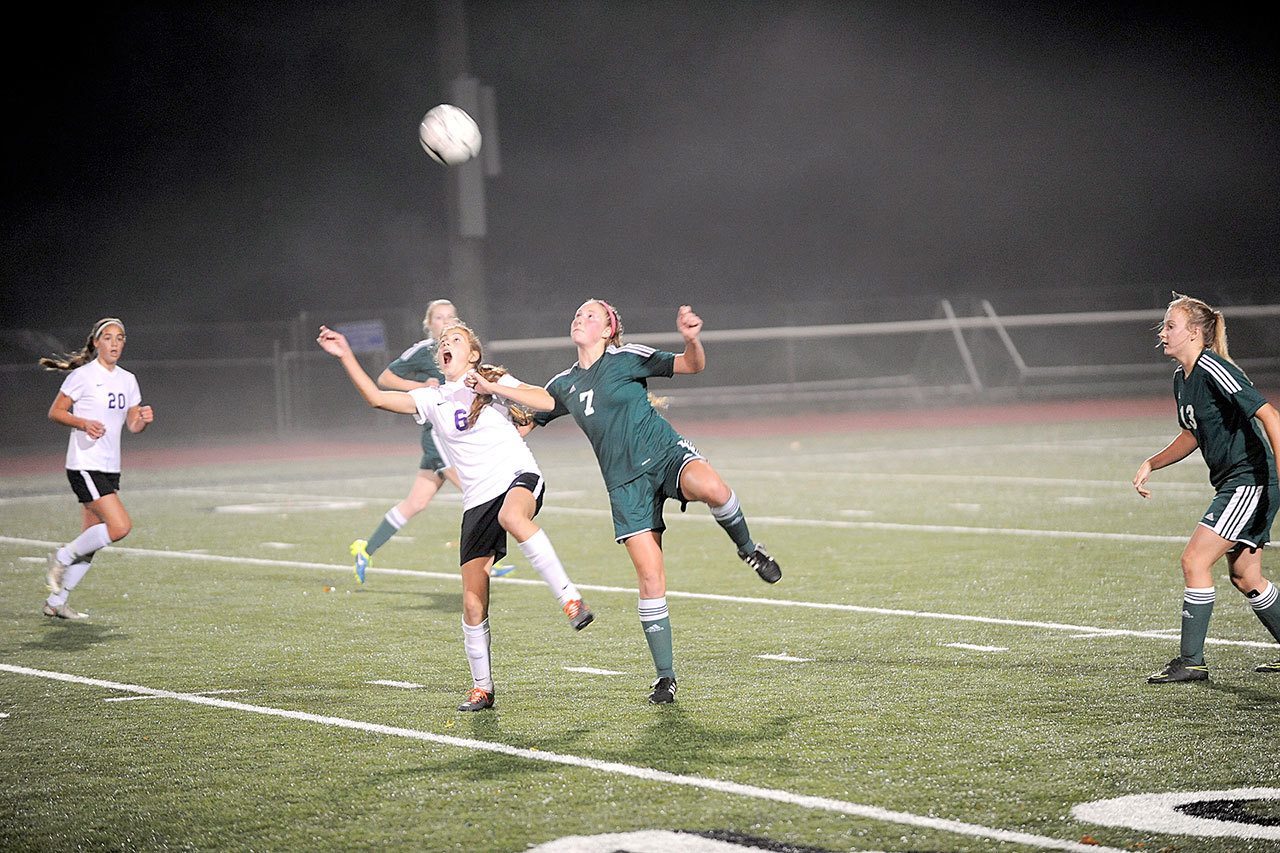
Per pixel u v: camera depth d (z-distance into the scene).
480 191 71.12
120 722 19.83
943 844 13.95
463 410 20.11
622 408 20.41
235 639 26.14
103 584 33.16
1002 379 116.62
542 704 20.45
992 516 43.31
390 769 17.12
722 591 30.80
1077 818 14.70
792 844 14.05
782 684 21.47
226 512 49.97
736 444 79.44
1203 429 20.95
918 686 21.14
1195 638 21.03
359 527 44.81
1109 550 35.56
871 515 44.38
